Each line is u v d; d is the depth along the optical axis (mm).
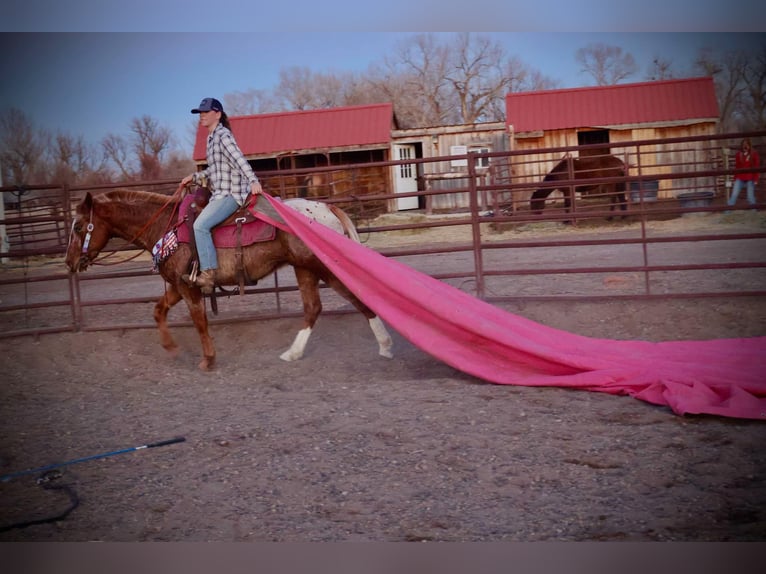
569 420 4078
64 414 4801
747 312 6293
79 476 3660
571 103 16766
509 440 3814
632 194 14461
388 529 2982
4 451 4086
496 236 12812
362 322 6785
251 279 5676
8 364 6254
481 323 4965
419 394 4746
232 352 6395
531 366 4945
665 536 2809
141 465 3754
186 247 5559
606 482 3279
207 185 5801
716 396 4215
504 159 16984
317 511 3162
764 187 14383
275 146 18797
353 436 3986
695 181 15695
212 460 3762
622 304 6648
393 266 5277
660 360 4848
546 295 7449
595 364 4785
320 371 5605
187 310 7559
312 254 5555
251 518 3131
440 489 3305
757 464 3365
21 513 3271
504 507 3113
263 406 4691
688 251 9906
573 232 12609
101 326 6996
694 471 3336
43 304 7004
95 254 6000
